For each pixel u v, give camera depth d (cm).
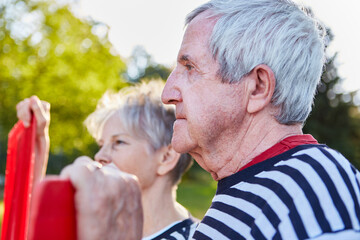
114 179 61
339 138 2314
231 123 105
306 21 110
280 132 106
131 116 167
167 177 167
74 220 56
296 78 105
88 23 1642
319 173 93
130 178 64
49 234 54
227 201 102
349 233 86
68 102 1564
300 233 87
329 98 2322
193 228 157
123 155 164
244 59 103
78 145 1648
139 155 163
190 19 115
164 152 167
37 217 54
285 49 104
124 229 61
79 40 1619
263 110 105
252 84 104
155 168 165
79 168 59
